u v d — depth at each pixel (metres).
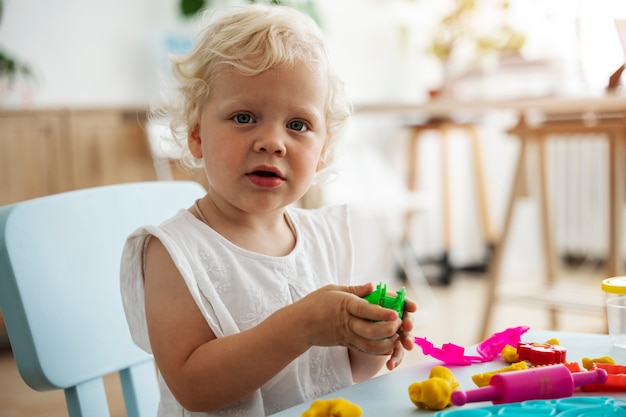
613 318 0.79
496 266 2.47
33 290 0.82
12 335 0.82
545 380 0.62
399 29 4.06
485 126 3.87
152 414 0.93
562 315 3.10
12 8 3.16
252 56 0.83
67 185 2.91
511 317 3.12
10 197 2.80
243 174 0.83
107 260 0.92
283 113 0.83
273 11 0.88
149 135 2.81
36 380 0.82
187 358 0.77
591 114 2.28
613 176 2.22
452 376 0.67
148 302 0.81
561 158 3.94
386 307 0.68
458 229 4.10
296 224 0.97
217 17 0.90
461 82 3.25
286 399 0.86
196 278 0.83
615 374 0.68
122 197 0.97
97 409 0.87
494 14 3.38
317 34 0.88
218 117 0.84
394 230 3.94
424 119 3.61
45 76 3.24
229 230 0.90
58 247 0.87
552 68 3.07
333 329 0.68
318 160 0.89
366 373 0.93
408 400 0.64
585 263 3.94
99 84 3.37
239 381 0.73
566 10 3.02
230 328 0.82
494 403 0.61
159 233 0.82
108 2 3.38
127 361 0.91
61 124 2.90
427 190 4.07
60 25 3.27
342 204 1.04
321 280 0.96
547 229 2.58
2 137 2.79
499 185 4.08
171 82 0.94
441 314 3.21
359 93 3.96
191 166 1.02
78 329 0.86
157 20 3.51
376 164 3.37
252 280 0.88
